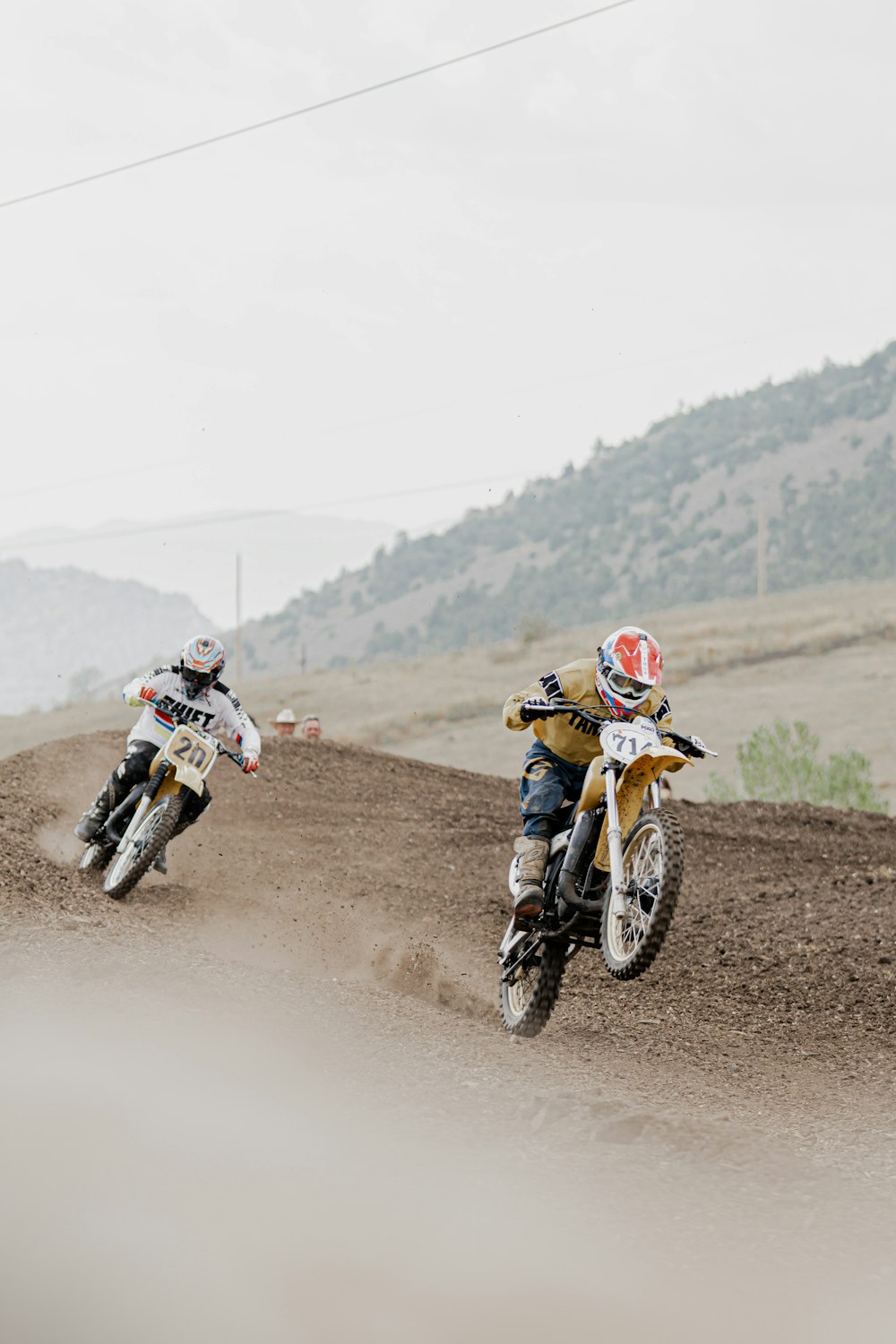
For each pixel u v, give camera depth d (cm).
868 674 15938
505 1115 1316
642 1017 2094
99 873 2472
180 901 2431
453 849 3278
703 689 16288
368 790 3881
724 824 3822
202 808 2398
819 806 4347
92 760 3525
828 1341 892
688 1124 1320
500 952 1872
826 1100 1667
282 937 2358
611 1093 1491
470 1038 1670
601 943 1600
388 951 2314
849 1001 2220
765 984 2328
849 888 3039
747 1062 1862
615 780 1574
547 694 1669
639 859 1592
